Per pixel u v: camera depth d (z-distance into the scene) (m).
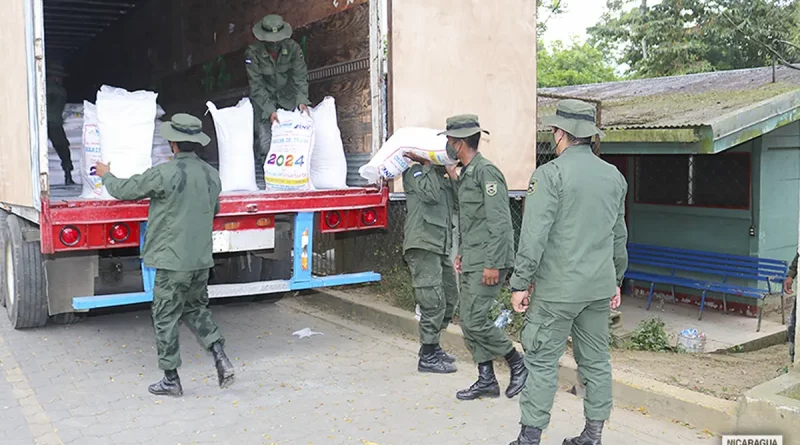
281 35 6.45
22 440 3.88
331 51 6.75
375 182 5.56
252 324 6.53
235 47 8.61
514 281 3.42
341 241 7.60
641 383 4.33
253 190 5.80
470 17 5.76
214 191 4.59
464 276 4.40
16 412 4.30
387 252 7.59
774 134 8.59
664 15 19.25
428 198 4.69
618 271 3.73
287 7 7.50
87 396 4.59
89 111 5.36
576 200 3.41
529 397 3.49
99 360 5.36
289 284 5.46
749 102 8.10
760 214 8.59
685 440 3.84
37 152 4.69
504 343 4.45
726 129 7.23
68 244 4.78
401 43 5.52
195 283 4.56
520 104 6.02
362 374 5.06
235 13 8.57
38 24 4.68
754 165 8.58
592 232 3.44
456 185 4.79
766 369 5.00
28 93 4.92
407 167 4.89
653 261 9.46
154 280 4.57
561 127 3.49
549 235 3.46
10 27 5.41
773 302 8.73
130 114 5.29
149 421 4.17
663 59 19.19
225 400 4.53
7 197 5.82
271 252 5.92
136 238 4.99
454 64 5.72
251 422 4.17
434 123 5.68
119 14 11.98
